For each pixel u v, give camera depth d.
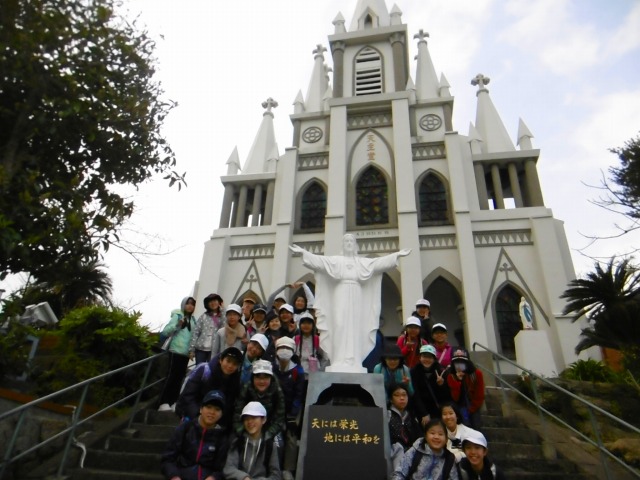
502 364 18.75
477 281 19.81
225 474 5.18
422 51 28.84
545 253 20.25
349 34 29.30
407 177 22.69
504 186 25.39
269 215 24.69
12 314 8.09
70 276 9.05
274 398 5.85
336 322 7.91
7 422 6.88
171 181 10.49
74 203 8.52
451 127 24.86
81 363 9.45
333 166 23.97
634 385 10.57
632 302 11.91
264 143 28.03
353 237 8.70
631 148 16.34
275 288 21.62
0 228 6.94
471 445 4.93
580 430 9.73
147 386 9.23
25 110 8.62
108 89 9.34
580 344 12.77
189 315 9.55
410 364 7.85
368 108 25.84
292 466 6.27
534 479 6.70
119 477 6.43
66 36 8.86
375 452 5.91
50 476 6.56
